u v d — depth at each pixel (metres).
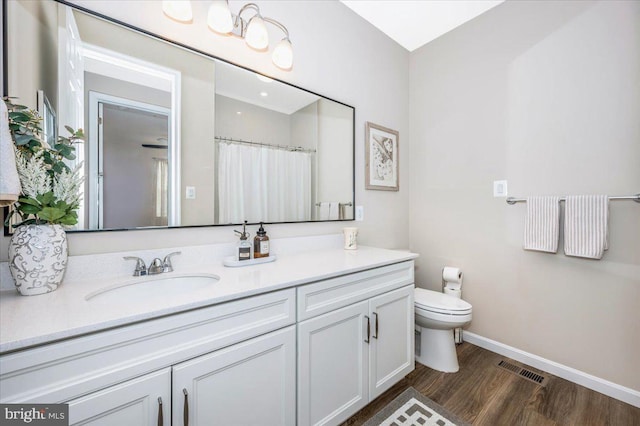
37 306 0.78
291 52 1.49
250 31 1.37
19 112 0.84
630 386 1.46
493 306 2.00
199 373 0.85
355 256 1.59
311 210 1.80
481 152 2.06
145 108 1.20
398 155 2.41
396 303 1.57
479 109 2.07
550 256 1.74
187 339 0.83
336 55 1.94
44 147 0.92
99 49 1.10
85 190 1.06
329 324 1.21
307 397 1.13
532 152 1.80
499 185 1.96
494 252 2.00
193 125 1.33
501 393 1.54
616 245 1.51
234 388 0.93
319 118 1.83
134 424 0.74
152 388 0.76
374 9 2.02
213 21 1.26
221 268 1.26
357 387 1.35
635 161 1.44
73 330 0.65
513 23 1.89
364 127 2.13
